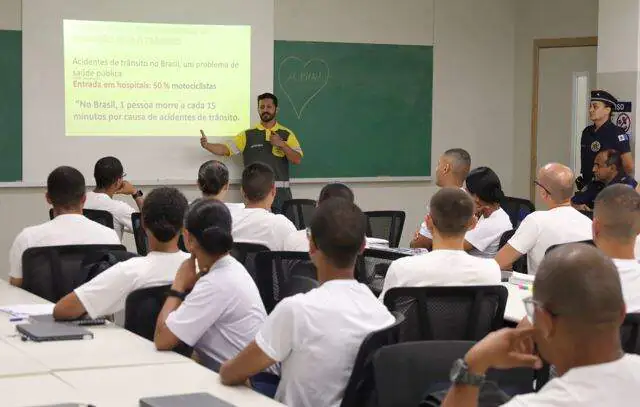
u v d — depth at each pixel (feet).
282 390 8.14
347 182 29.22
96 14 25.91
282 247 15.53
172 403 6.82
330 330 7.97
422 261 10.63
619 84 26.25
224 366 7.86
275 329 7.91
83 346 9.10
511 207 21.40
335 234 8.13
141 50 26.43
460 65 30.50
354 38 28.91
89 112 25.99
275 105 27.30
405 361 7.36
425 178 30.22
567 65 30.01
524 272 16.24
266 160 27.35
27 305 11.27
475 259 10.75
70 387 7.56
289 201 22.02
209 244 9.45
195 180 27.14
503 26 31.04
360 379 7.82
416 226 30.37
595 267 5.05
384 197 29.81
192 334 9.13
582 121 29.73
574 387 5.08
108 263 11.69
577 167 29.91
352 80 28.99
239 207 16.30
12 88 25.14
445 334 10.27
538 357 5.52
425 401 6.63
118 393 7.41
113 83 26.21
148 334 10.05
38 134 25.48
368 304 8.25
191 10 26.86
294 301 7.98
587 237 14.23
